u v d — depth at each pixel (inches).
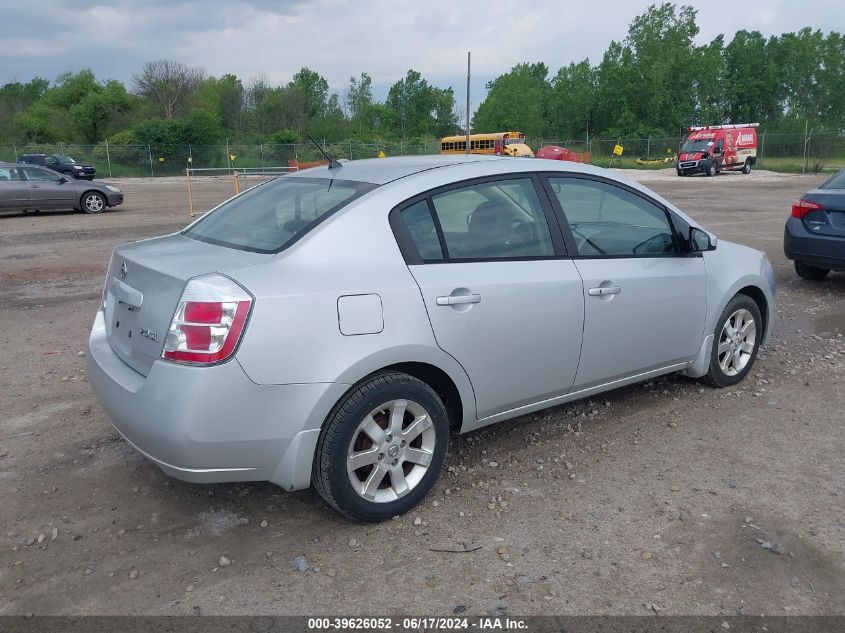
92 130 2829.7
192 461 114.9
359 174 147.4
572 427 177.6
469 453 163.2
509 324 142.7
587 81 3474.4
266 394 115.9
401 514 135.6
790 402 193.3
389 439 130.4
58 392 201.9
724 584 115.7
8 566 120.5
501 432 175.0
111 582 116.5
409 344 127.8
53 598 112.4
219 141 2434.8
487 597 112.4
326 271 122.9
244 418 115.2
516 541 127.7
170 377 114.1
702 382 205.0
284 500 142.3
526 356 147.6
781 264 408.2
